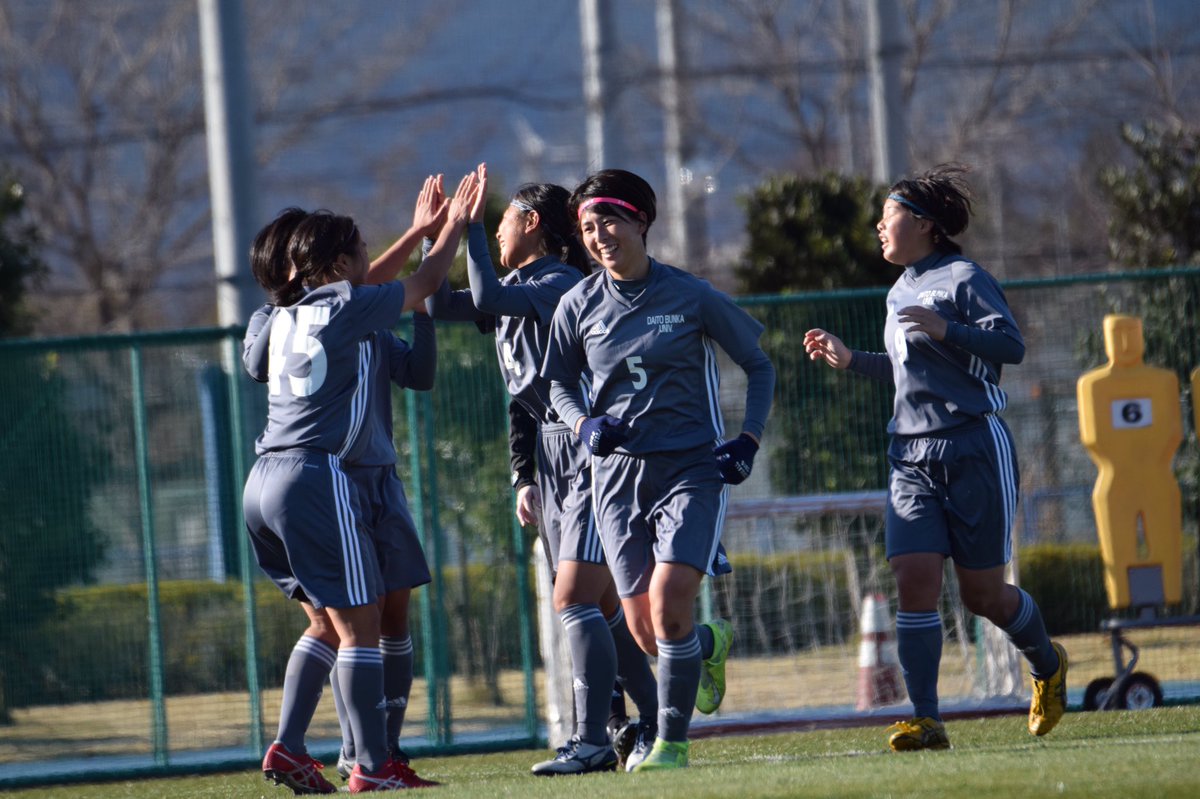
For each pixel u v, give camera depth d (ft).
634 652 61.87
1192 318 93.86
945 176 59.57
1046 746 54.60
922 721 57.41
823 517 98.94
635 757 59.67
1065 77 264.72
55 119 282.97
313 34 312.71
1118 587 84.07
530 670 86.43
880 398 97.55
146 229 282.36
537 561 85.51
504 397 92.79
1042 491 101.14
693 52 276.82
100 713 89.25
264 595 91.97
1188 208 126.31
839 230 126.41
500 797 43.11
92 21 288.10
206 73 143.33
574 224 62.23
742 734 80.12
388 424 61.41
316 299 55.06
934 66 228.43
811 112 276.21
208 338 87.86
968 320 57.31
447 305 62.39
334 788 55.26
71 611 89.40
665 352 52.39
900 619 58.03
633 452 52.70
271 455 54.19
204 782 76.74
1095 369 93.50
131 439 90.12
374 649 54.60
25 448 88.99
